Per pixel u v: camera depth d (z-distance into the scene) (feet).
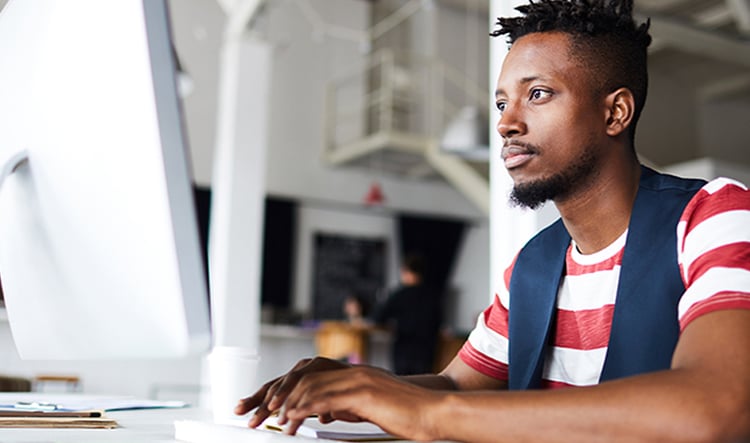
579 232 3.36
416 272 21.29
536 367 3.43
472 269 33.12
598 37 3.12
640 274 3.00
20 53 2.86
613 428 2.07
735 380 2.13
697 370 2.18
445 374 4.14
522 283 3.62
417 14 32.73
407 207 32.07
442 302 32.32
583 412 2.10
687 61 33.86
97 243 2.52
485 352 4.04
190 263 2.30
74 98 2.55
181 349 2.32
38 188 2.76
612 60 3.13
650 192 3.16
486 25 34.19
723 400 2.08
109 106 2.40
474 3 33.24
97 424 2.85
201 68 28.04
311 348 22.45
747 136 37.06
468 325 32.60
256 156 16.55
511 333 3.59
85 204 2.55
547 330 3.46
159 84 2.27
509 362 3.57
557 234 3.65
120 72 2.34
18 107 2.85
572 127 3.09
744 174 21.66
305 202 29.91
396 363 20.89
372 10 31.91
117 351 2.58
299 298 29.50
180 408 4.09
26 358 3.11
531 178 3.17
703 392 2.09
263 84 16.96
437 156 29.12
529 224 5.92
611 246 3.30
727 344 2.25
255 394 2.90
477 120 19.94
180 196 2.28
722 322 2.33
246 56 16.93
